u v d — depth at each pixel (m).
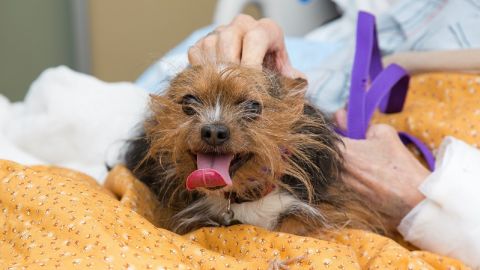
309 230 0.76
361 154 0.82
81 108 1.05
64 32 1.70
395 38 1.05
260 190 0.75
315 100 0.86
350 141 0.83
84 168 1.01
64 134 1.04
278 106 0.74
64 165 1.03
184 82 0.74
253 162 0.73
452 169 0.75
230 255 0.69
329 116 0.82
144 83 1.13
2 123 1.11
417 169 0.82
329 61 1.07
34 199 0.66
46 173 0.69
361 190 0.82
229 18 1.27
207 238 0.71
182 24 1.75
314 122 0.76
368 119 0.85
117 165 0.83
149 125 0.76
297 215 0.76
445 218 0.75
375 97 0.85
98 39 1.72
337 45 1.17
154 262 0.61
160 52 1.64
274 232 0.70
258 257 0.67
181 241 0.66
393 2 1.24
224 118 0.71
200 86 0.72
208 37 0.77
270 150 0.72
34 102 1.10
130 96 1.09
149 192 0.79
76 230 0.63
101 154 1.03
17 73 1.71
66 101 1.06
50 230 0.64
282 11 1.36
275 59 0.80
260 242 0.69
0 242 0.65
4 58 1.70
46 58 1.71
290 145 0.73
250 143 0.71
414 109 0.90
